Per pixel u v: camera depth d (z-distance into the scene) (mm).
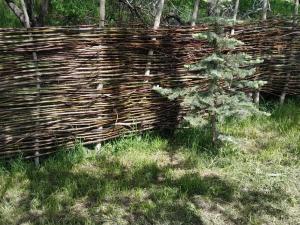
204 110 4066
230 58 3557
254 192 3295
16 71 3238
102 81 3557
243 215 3061
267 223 2998
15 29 3166
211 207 3113
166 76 3869
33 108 3359
